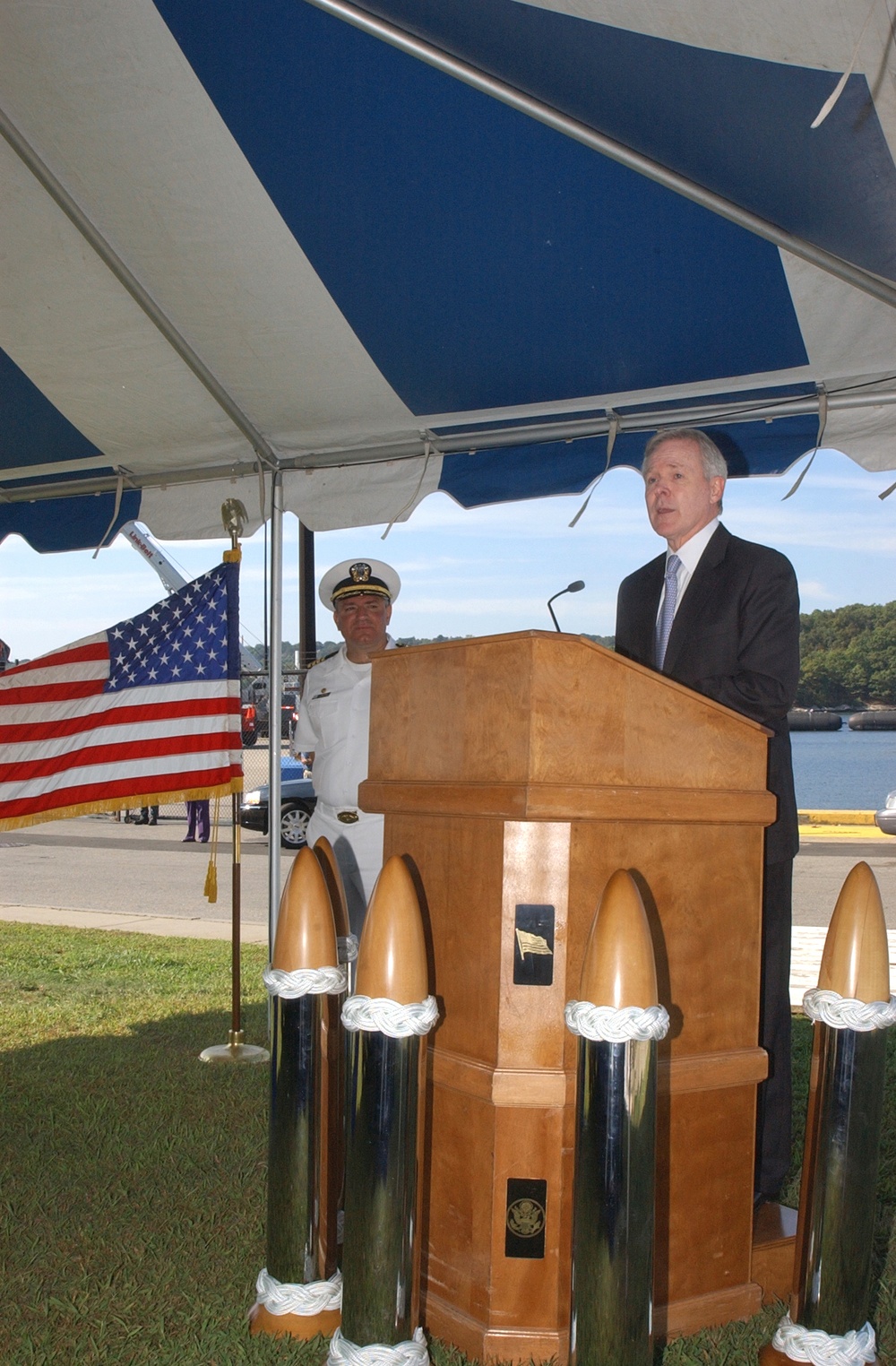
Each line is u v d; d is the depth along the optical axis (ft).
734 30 8.07
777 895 8.87
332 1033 7.58
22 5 9.47
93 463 16.90
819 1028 6.47
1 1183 10.30
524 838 6.75
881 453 13.35
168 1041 16.42
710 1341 6.95
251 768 65.16
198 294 12.91
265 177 11.16
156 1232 9.11
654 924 6.96
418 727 7.63
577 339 12.92
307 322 13.25
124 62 9.99
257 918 31.32
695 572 9.12
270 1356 6.87
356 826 13.60
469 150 10.41
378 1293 6.28
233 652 16.14
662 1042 6.98
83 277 12.92
